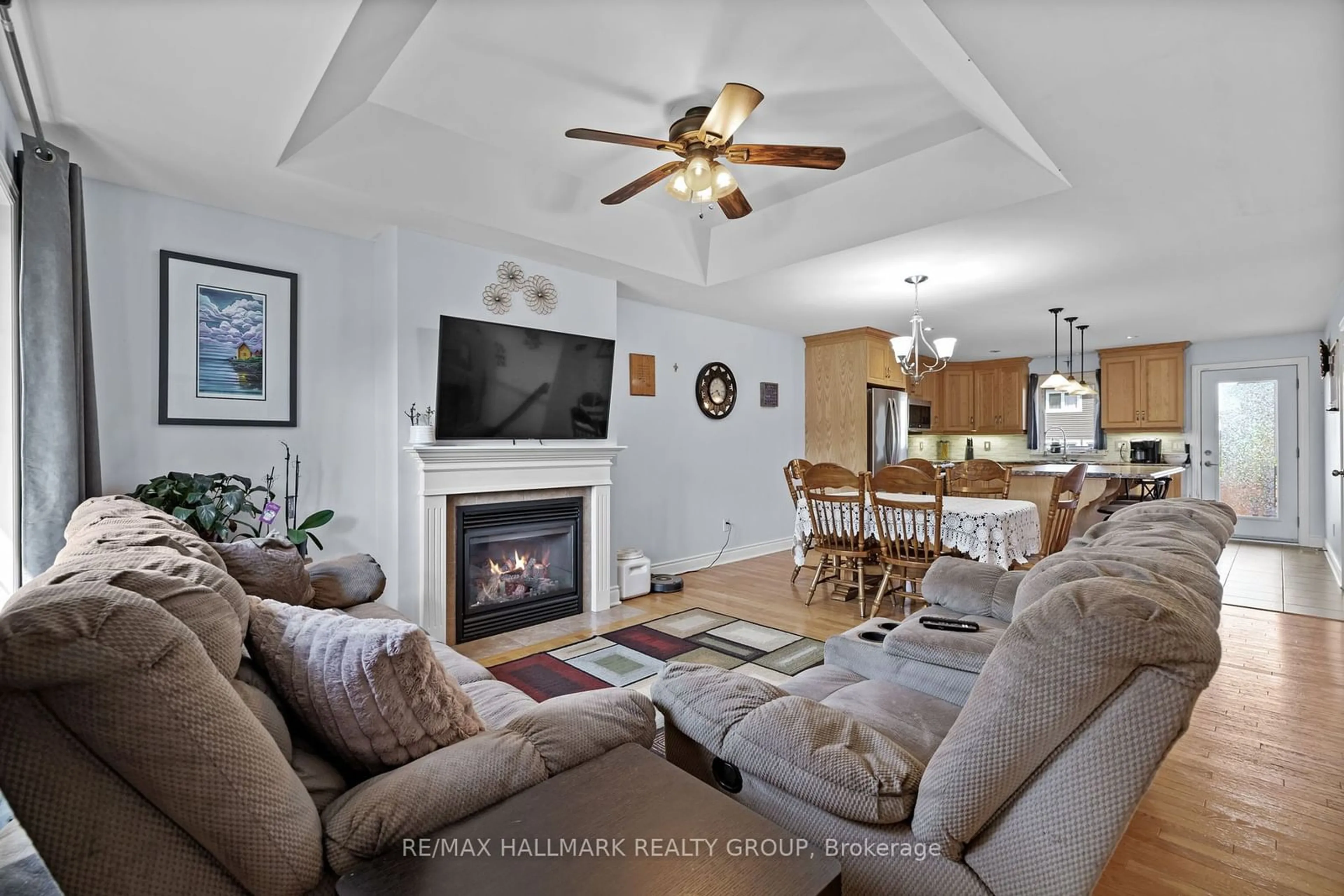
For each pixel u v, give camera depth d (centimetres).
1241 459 660
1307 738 231
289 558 223
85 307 240
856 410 613
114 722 70
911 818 106
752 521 601
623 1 199
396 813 91
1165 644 85
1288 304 492
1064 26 172
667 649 338
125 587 87
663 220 394
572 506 404
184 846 76
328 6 171
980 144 285
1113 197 286
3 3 147
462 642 350
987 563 351
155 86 202
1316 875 161
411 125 272
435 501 335
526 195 325
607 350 414
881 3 179
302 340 321
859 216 345
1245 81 196
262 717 96
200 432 291
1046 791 93
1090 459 748
